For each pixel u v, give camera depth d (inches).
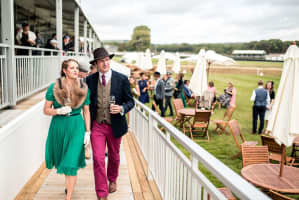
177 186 101.1
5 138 109.8
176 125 423.5
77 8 477.7
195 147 78.0
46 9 533.3
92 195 133.2
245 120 474.3
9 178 114.3
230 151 307.7
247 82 1285.7
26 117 139.0
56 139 113.0
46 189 137.5
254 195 42.9
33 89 240.4
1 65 174.2
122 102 128.0
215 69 1908.2
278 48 3503.9
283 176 158.7
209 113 346.6
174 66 1108.5
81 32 986.7
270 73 1761.8
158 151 138.4
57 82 108.3
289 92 195.0
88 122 119.3
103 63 120.3
